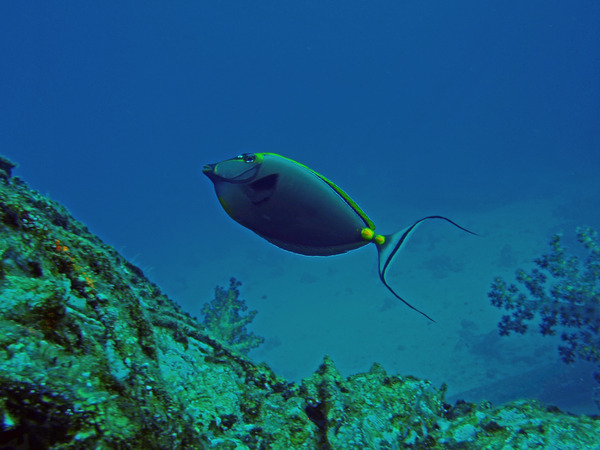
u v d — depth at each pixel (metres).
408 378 3.06
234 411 2.31
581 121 84.50
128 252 63.31
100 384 1.22
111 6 170.12
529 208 37.53
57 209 2.83
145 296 2.94
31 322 1.14
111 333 1.53
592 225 27.25
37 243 1.49
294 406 2.56
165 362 2.28
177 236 70.19
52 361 1.10
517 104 111.44
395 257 1.59
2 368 0.97
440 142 100.50
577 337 7.11
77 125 177.88
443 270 26.41
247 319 6.77
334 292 27.44
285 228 1.71
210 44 178.25
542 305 7.32
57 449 0.99
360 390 2.82
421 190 59.31
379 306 23.38
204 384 2.34
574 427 2.50
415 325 20.09
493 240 30.19
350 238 1.65
